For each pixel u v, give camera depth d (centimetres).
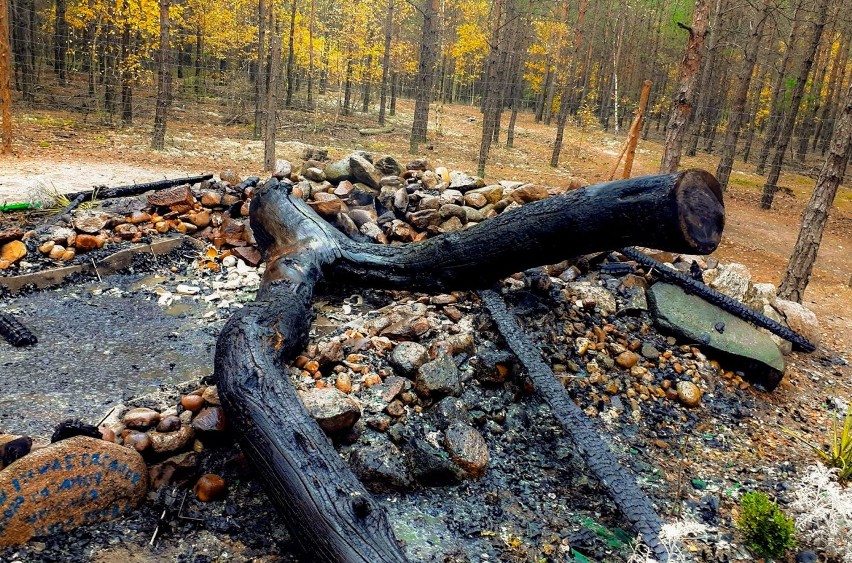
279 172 699
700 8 850
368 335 446
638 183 339
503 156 1766
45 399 358
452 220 622
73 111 1600
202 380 378
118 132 1393
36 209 629
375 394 382
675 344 510
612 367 471
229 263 595
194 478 313
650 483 372
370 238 590
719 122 2642
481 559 296
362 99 2939
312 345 416
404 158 1513
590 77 2780
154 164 1059
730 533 336
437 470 338
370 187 720
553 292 514
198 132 1595
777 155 1399
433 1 1669
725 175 1550
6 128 957
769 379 496
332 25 2373
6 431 322
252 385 314
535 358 421
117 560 258
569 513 338
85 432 291
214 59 2380
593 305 513
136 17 1406
